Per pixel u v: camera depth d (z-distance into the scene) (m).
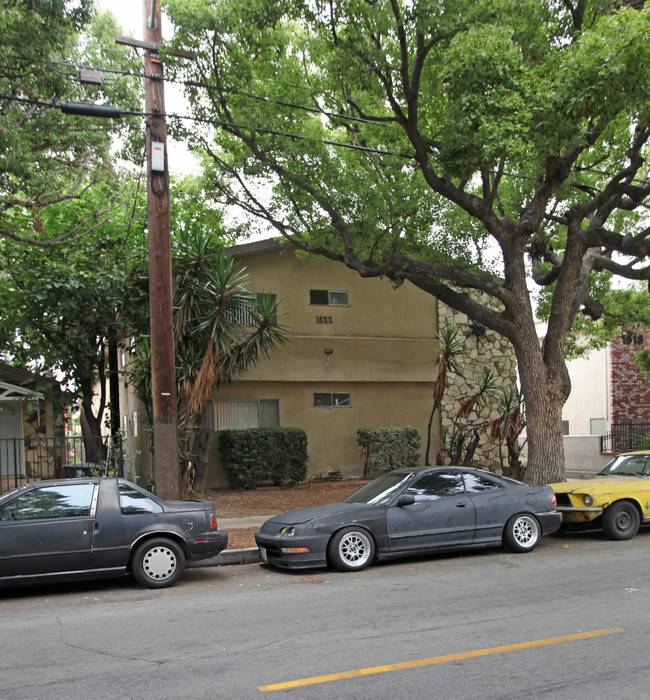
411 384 20.52
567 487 11.75
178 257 15.46
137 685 5.09
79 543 8.43
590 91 10.37
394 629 6.40
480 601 7.41
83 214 16.53
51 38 12.84
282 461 17.55
